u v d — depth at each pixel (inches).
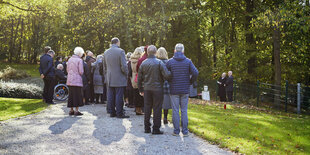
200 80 803.4
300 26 567.5
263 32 645.9
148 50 217.0
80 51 279.9
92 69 381.7
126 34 778.2
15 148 164.1
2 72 972.6
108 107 290.0
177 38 947.3
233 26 881.5
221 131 226.5
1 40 1814.7
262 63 802.2
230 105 533.0
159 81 212.8
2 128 209.8
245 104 609.0
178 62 211.2
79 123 240.1
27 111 286.5
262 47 738.8
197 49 1029.8
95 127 227.9
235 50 773.3
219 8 805.2
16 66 1588.3
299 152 178.9
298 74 714.8
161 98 213.6
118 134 208.7
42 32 1599.4
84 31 850.1
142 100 292.0
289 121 316.8
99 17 727.1
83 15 746.2
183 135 212.7
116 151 168.2
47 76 360.5
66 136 195.8
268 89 577.0
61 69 419.5
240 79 786.2
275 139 211.0
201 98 735.1
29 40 1685.5
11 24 1755.7
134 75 289.0
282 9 572.1
